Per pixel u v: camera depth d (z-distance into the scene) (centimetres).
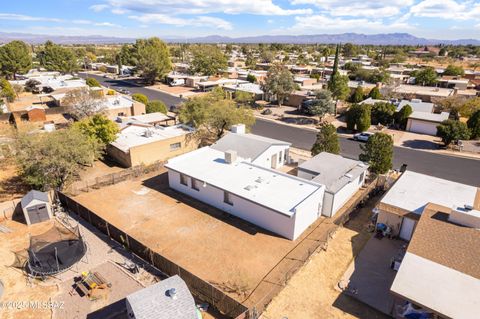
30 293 1722
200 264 1939
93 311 1603
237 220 2434
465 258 1625
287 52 19338
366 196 2725
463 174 3316
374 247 2116
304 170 2853
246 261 1967
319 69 10525
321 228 2350
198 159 3044
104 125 3450
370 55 16838
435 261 1642
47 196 2472
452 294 1453
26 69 9075
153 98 7344
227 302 1552
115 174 3081
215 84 8288
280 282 1766
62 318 1563
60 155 2645
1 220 2420
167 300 1445
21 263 1961
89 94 4891
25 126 3316
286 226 2178
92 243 2150
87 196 2806
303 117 5669
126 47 12075
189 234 2253
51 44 12531
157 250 2072
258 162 3138
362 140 4381
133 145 3434
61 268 1880
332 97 5919
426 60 15488
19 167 2936
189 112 4269
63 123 4922
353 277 1834
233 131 3788
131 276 1839
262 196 2344
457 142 4138
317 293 1716
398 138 4522
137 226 2352
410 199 2266
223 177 2652
